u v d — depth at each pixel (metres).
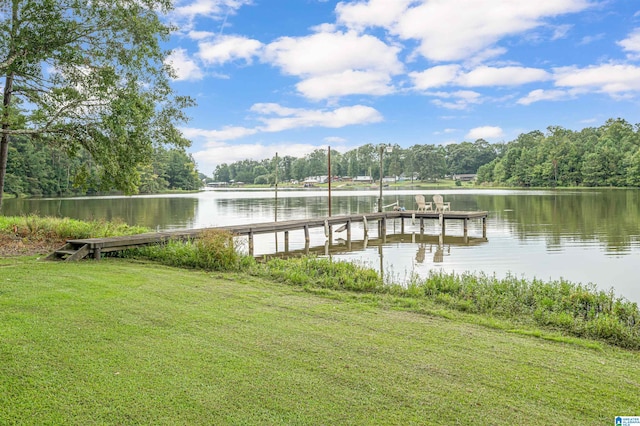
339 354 4.42
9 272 8.23
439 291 7.78
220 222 25.84
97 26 11.96
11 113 12.77
